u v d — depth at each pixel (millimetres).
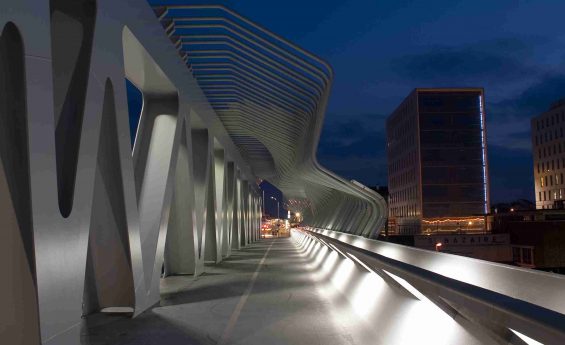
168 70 11531
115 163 8617
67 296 6316
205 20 12039
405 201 112875
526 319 2621
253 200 48844
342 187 17281
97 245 9211
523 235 35844
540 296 3090
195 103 15000
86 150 7031
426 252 6207
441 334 4945
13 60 5352
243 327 8180
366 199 17797
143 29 9633
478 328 4031
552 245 34156
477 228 101312
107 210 9055
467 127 104500
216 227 21219
